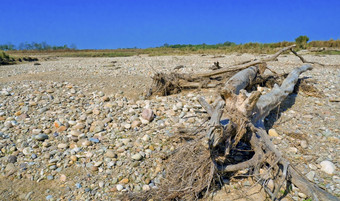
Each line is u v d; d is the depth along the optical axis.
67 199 3.32
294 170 3.37
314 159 3.81
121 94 6.54
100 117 5.24
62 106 5.72
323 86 7.20
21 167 3.89
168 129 4.74
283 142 4.29
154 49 35.03
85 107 5.72
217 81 6.88
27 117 5.25
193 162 3.32
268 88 6.94
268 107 4.73
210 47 32.62
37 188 3.53
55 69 10.69
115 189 3.43
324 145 4.18
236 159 3.81
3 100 5.95
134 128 4.82
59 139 4.56
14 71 10.34
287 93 5.63
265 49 22.38
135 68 10.72
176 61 14.12
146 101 5.89
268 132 4.59
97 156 4.08
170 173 3.45
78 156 4.09
